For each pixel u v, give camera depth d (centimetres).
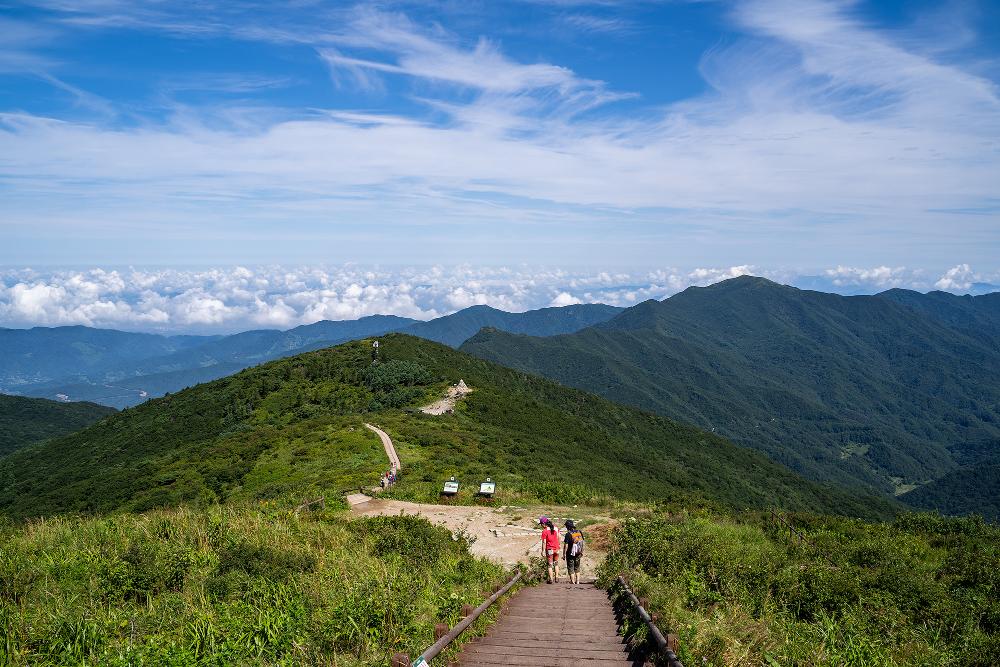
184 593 1050
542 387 12950
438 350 12281
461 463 4319
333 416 7038
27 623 841
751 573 1292
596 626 1045
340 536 1684
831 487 13875
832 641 898
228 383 9475
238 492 4175
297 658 773
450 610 1002
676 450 11744
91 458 7556
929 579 1333
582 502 3048
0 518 1908
